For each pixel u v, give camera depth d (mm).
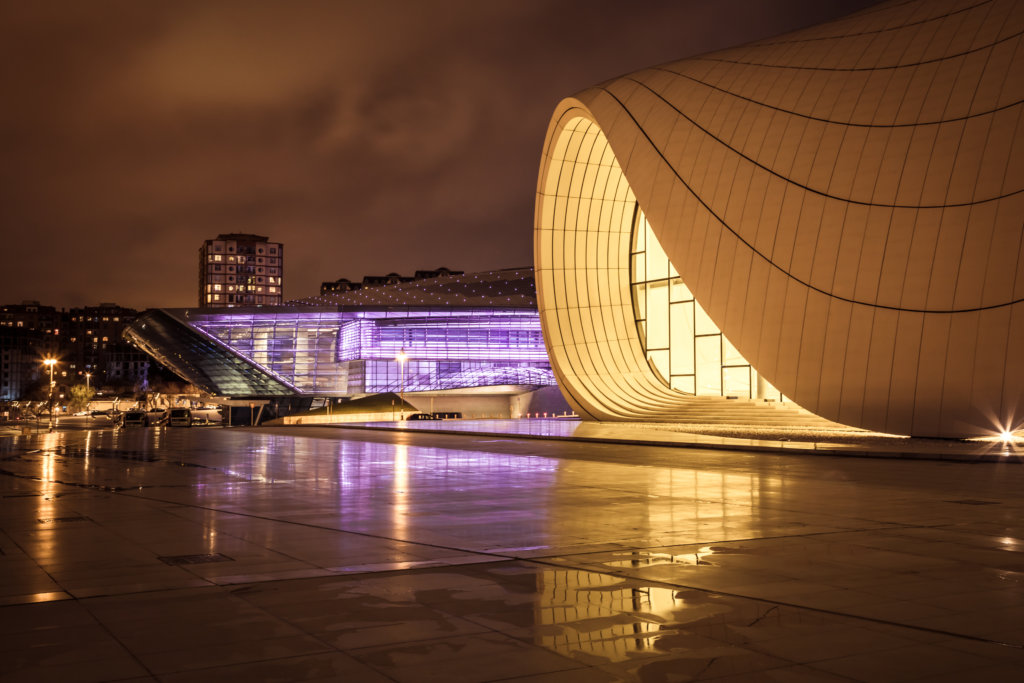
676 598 7246
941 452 23125
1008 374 26609
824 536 10570
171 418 65812
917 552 9445
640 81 38406
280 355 93438
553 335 44906
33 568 8672
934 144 28031
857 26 33000
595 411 45219
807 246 30812
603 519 12180
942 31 29672
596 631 6215
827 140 30719
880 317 29016
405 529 11367
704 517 12344
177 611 6832
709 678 5160
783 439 29562
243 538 10633
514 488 16641
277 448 31719
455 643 5914
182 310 91312
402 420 65562
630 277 46781
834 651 5691
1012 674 5203
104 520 12367
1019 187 26125
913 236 28172
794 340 31453
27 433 52312
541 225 44281
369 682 5105
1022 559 9000
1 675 5211
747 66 35031
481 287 96562
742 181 32938
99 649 5773
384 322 90875
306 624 6426
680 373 44719
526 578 8102
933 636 6055
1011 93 26750
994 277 26578
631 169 37094
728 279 33438
